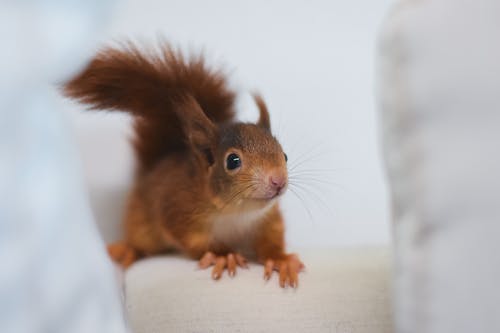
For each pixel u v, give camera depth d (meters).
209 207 0.55
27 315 0.31
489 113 0.36
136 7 0.62
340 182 0.64
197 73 0.59
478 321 0.36
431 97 0.37
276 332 0.47
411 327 0.38
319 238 0.64
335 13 0.63
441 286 0.37
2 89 0.30
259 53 0.63
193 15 0.62
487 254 0.36
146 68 0.56
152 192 0.58
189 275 0.51
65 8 0.31
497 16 0.37
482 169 0.36
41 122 0.32
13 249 0.30
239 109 0.63
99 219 0.63
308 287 0.49
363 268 0.51
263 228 0.55
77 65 0.34
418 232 0.38
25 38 0.30
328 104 0.64
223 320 0.48
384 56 0.39
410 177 0.38
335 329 0.47
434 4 0.38
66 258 0.32
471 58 0.36
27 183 0.31
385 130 0.39
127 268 0.56
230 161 0.54
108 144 0.62
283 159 0.54
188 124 0.56
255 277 0.51
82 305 0.33
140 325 0.48
